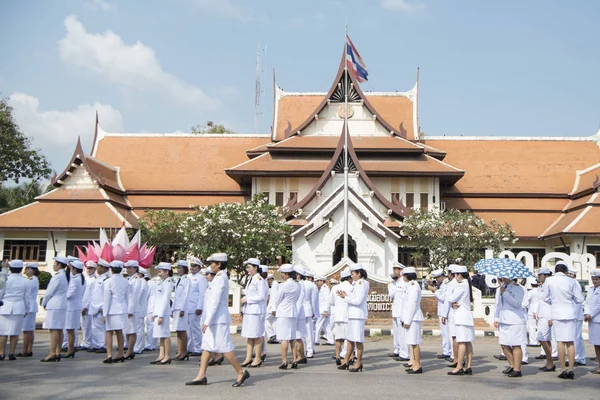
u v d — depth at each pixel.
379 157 39.78
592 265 29.64
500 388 11.55
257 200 32.66
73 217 36.28
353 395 10.54
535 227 38.44
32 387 10.98
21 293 15.12
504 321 13.20
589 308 13.96
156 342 18.34
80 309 16.02
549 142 44.84
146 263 21.73
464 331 13.26
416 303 13.53
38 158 45.12
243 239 29.27
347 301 13.64
